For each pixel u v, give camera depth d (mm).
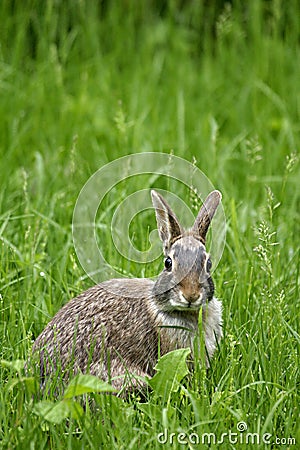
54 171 16578
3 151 18109
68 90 21078
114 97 20297
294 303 11625
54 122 19422
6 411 9453
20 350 10766
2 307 11773
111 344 10414
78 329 10461
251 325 11172
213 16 23859
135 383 10289
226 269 12781
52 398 9664
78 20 23016
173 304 9938
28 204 14164
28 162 17484
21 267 12852
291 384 10094
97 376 10219
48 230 13648
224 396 9602
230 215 14219
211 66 22141
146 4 24078
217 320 10641
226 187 16156
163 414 8859
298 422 9469
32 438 8781
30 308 11836
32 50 22406
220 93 21125
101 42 23141
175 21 23984
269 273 11492
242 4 24062
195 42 23594
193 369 10430
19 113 19469
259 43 22016
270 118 19594
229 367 10211
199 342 10367
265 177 16578
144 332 10461
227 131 19375
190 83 21375
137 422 9516
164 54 22531
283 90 20672
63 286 12336
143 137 17953
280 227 14586
